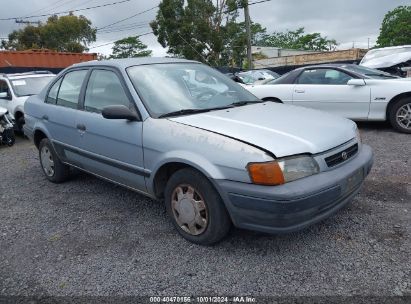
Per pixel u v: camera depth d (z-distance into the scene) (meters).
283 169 2.81
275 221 2.81
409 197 4.11
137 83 3.78
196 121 3.36
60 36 52.44
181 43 28.33
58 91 4.86
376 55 13.71
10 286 2.97
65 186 5.13
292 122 3.36
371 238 3.31
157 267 3.08
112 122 3.82
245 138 2.99
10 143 8.50
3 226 4.02
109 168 4.02
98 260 3.24
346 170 3.13
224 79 4.47
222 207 3.10
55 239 3.65
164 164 3.34
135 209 4.23
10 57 20.14
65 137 4.59
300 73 7.89
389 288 2.66
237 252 3.21
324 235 3.40
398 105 6.92
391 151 5.86
